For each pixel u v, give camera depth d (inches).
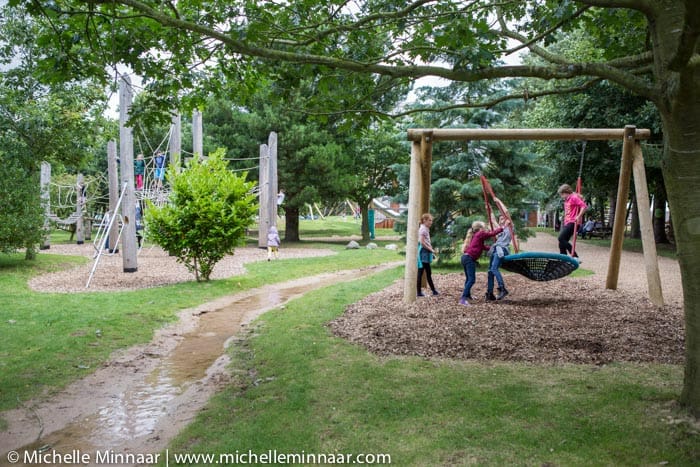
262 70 279.3
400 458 161.2
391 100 525.7
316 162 1097.4
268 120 1112.2
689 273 180.2
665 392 205.5
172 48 260.4
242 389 239.9
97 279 608.7
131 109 274.8
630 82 185.9
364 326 333.1
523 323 325.7
